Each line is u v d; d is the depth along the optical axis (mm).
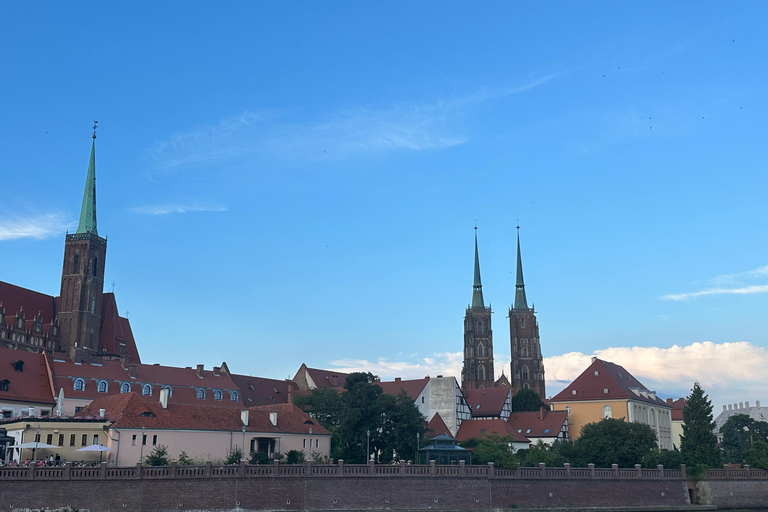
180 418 106812
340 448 128875
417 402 174250
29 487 77938
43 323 176375
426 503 93625
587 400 172625
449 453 107312
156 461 96438
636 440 119688
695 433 125562
